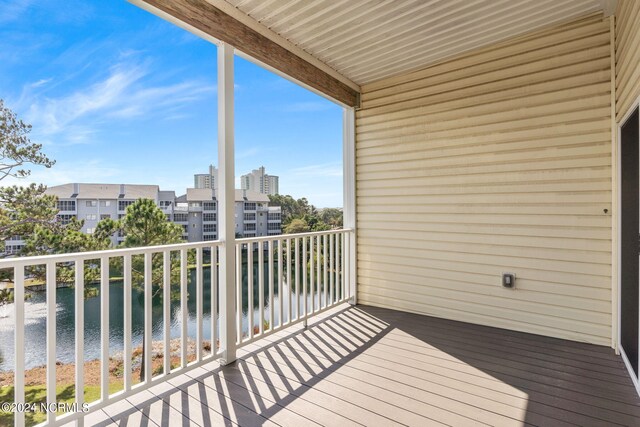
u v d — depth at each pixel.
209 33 2.54
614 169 2.85
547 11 2.91
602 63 2.96
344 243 4.42
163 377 2.28
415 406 2.10
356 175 4.52
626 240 2.57
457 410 2.05
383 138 4.28
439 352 2.92
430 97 3.91
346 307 4.34
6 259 1.60
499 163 3.48
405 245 4.12
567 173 3.13
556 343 3.08
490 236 3.55
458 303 3.76
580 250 3.08
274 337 3.30
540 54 3.25
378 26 3.06
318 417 1.99
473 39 3.36
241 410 2.06
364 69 4.01
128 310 2.11
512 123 3.40
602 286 2.99
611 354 2.82
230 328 2.72
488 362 2.71
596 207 3.00
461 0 2.69
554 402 2.12
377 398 2.20
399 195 4.16
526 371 2.55
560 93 3.16
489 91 3.53
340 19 2.94
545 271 3.25
